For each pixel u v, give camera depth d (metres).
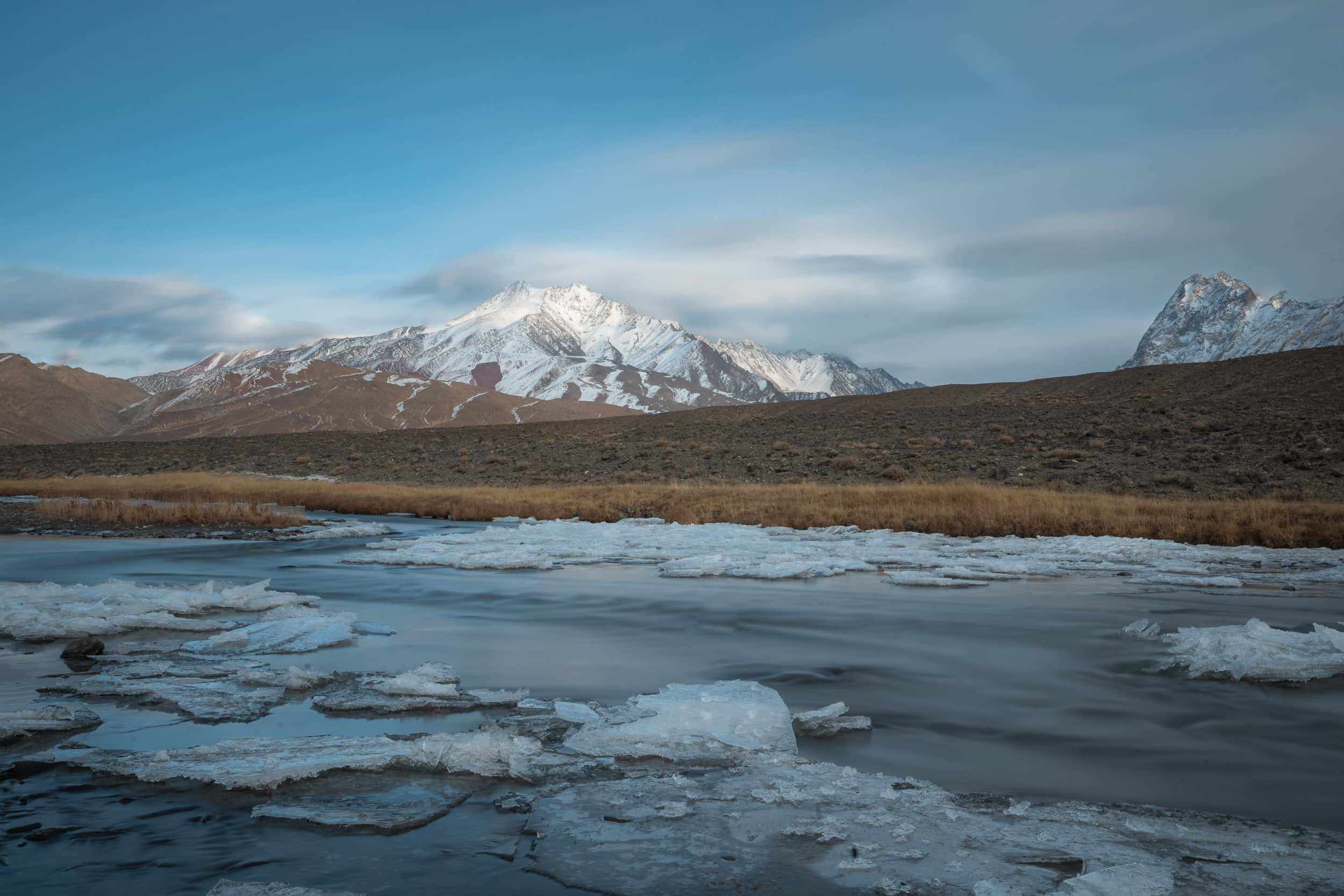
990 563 16.06
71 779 5.58
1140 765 5.90
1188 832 4.72
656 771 5.77
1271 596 13.12
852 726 6.71
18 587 12.68
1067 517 22.56
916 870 4.28
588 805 5.17
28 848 4.55
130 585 12.95
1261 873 4.20
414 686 7.64
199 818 4.97
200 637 10.31
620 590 13.77
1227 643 8.77
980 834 4.70
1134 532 21.12
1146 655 9.19
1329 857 4.40
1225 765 5.88
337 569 16.47
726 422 58.81
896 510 24.95
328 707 7.23
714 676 8.34
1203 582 14.22
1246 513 22.11
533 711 7.19
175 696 7.56
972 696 7.61
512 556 17.33
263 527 25.92
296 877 4.21
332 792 5.37
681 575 15.40
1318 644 8.84
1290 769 5.80
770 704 7.08
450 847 4.60
